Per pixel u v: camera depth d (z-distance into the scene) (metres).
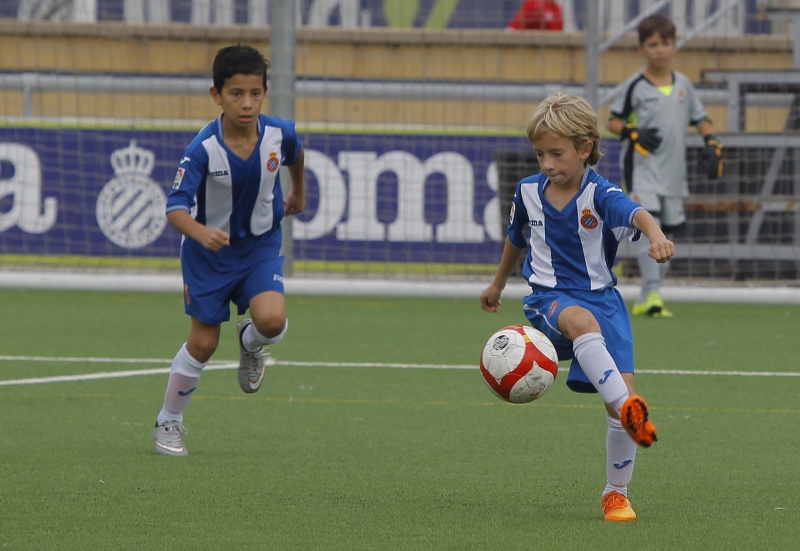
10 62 49.16
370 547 12.97
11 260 42.81
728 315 37.31
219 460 17.75
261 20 54.59
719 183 42.53
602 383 13.78
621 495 14.38
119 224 42.66
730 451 18.67
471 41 49.59
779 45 48.19
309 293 41.31
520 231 15.38
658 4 49.69
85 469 17.02
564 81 45.88
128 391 23.91
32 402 22.66
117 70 49.03
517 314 37.44
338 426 20.64
